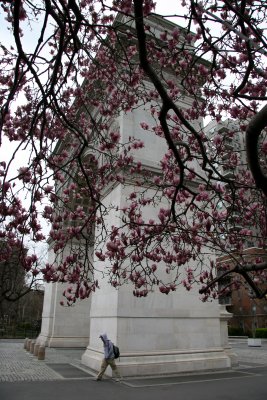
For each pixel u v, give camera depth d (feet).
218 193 29.22
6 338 146.61
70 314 111.65
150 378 53.67
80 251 32.71
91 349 66.08
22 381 50.90
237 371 63.10
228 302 182.70
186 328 61.72
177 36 27.63
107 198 66.59
